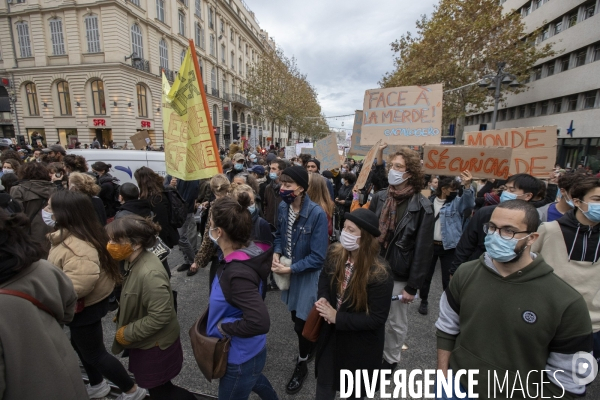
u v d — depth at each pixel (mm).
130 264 1990
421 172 2551
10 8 22500
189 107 3740
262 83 29484
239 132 44531
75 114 23172
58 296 1377
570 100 20000
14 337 1177
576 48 18781
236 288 1618
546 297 1347
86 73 22156
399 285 2643
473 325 1515
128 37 22391
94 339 2137
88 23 21609
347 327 1812
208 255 3143
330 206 3223
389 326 2660
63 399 1313
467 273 1607
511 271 1450
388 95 4035
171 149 3949
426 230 2463
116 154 7078
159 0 25656
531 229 1361
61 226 2018
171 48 27219
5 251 1182
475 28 16656
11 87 23812
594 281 2195
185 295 4117
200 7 32031
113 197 5184
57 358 1305
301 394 2525
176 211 4234
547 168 4238
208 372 1683
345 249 1962
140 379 1973
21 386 1197
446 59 17594
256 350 1785
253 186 4520
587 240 2199
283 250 2914
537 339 1351
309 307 2580
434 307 3996
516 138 4422
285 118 31625
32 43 22750
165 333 1983
